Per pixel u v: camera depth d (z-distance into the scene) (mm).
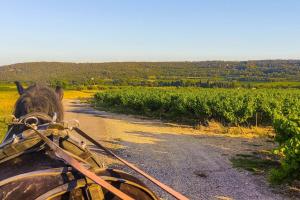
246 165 12812
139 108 40656
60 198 2244
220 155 14680
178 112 31750
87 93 101438
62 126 2850
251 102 25812
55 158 2598
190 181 10602
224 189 9875
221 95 35750
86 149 2822
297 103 27031
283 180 9914
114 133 20969
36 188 2252
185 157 14133
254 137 20250
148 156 14172
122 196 2160
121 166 11883
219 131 22406
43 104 3314
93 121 28969
